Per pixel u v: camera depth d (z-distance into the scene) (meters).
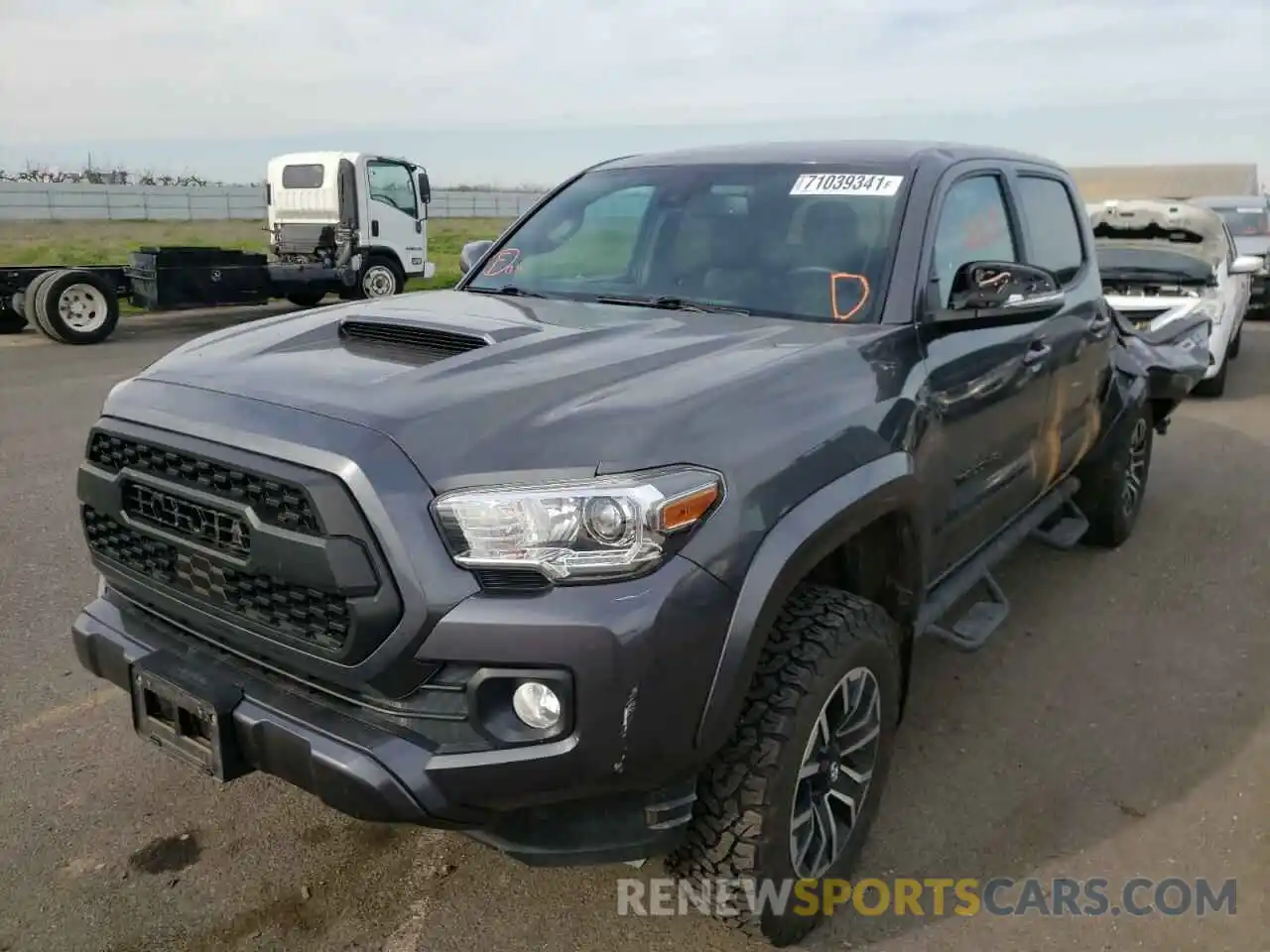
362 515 2.22
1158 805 3.44
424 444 2.28
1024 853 3.19
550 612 2.17
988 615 3.81
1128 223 10.77
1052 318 4.30
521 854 2.35
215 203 54.69
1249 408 9.95
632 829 2.41
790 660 2.60
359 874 3.03
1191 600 5.19
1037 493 4.46
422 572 2.19
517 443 2.29
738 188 3.83
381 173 16.84
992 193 4.08
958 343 3.43
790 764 2.55
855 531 2.71
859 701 2.87
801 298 3.40
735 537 2.37
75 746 3.62
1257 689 4.26
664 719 2.27
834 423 2.73
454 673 2.24
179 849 3.12
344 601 2.25
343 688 2.38
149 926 2.79
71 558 5.29
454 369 2.62
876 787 3.02
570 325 3.10
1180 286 10.21
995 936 2.84
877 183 3.61
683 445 2.36
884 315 3.28
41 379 10.39
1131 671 4.41
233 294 14.45
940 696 4.18
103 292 13.21
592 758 2.22
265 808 3.33
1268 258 15.85
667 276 3.67
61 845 3.11
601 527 2.20
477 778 2.22
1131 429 5.55
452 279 22.02
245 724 2.41
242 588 2.47
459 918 2.86
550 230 4.14
